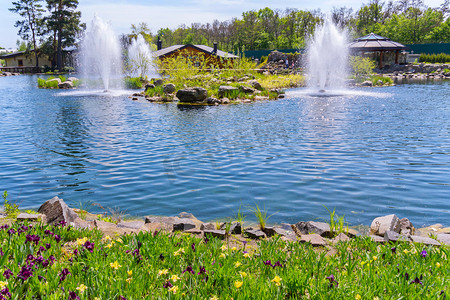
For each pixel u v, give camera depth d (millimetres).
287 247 5059
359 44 56469
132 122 18219
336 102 25797
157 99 27922
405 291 3566
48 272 3760
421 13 97875
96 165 10641
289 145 12977
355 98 28109
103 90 37219
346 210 7320
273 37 111312
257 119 18906
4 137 14641
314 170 9961
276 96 29516
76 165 10656
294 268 4043
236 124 17469
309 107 23391
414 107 22375
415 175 9422
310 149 12336
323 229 6074
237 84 31656
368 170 9898
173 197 8133
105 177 9547
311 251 4719
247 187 8711
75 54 81000
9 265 3902
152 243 4691
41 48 82750
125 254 4324
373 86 39625
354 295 3531
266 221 6848
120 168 10336
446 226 6543
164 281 3834
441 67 56281
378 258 4520
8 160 11219
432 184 8734
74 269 3957
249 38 107625
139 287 3650
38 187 8836
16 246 4301
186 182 9109
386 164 10438
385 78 42656
